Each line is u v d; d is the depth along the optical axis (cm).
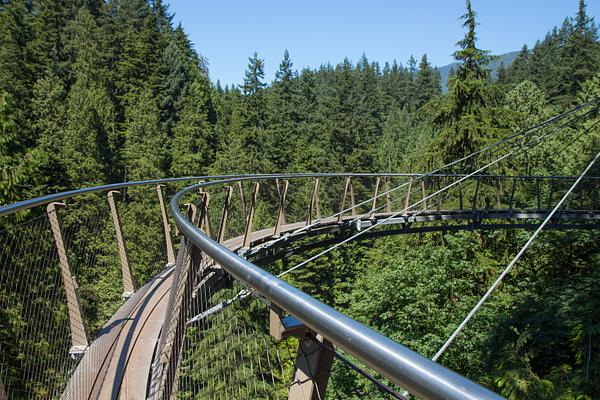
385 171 4747
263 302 101
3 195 1002
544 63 6197
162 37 4781
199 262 219
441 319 1107
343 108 4197
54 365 237
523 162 2064
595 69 4125
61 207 279
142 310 362
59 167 2223
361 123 4219
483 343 1030
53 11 4250
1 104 1089
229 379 152
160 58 4150
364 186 3716
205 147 3384
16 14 3272
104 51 4128
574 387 752
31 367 214
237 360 147
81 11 4584
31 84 3009
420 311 1109
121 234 388
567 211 1370
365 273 2325
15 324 208
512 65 6819
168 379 211
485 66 1645
